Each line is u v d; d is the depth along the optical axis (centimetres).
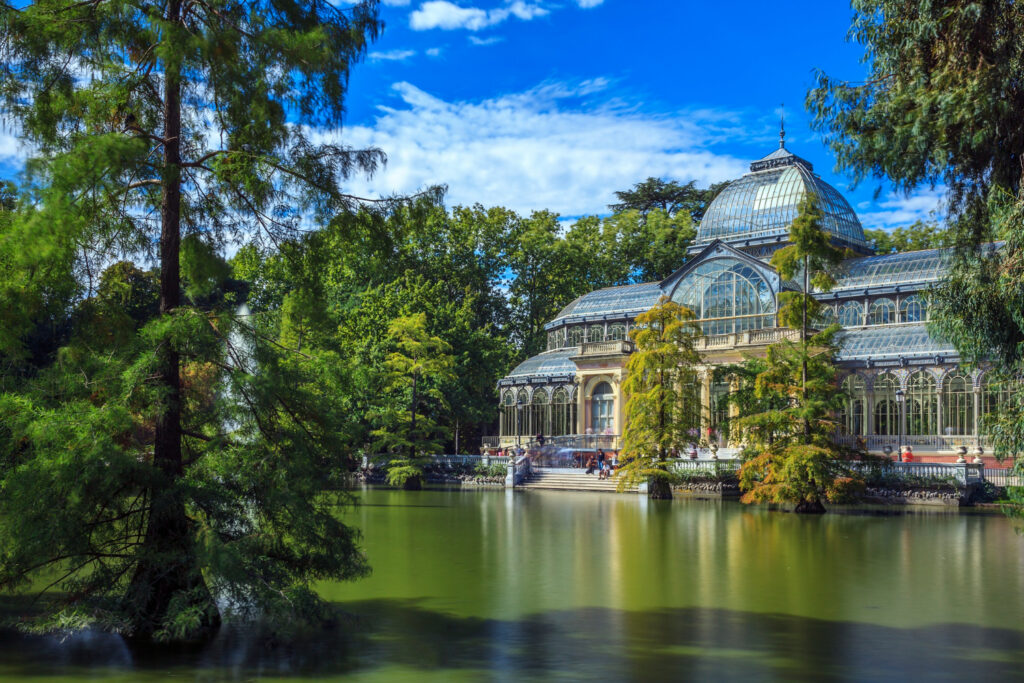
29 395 1459
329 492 1650
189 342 1493
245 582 1452
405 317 6122
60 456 1348
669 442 4694
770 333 5803
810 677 1353
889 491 4722
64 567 1555
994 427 1912
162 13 1501
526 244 8738
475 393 7669
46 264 1400
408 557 2577
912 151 1756
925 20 1692
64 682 1298
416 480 5856
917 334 5512
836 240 6825
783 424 4019
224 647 1507
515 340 8969
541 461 6309
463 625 1698
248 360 1606
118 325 1554
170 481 1503
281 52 1515
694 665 1419
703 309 6512
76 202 1419
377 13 1631
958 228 1858
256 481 1538
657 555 2633
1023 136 1672
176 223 1600
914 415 5356
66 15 1441
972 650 1520
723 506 4391
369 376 1722
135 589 1511
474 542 2922
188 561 1477
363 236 1642
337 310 6756
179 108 1622
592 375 6706
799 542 2947
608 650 1512
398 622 1723
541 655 1477
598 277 9144
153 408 1528
